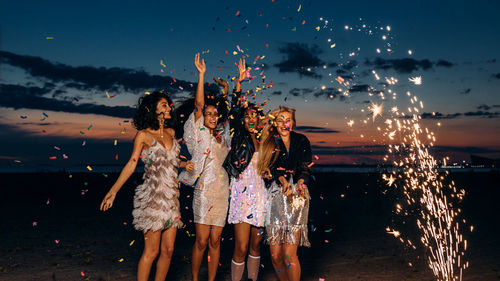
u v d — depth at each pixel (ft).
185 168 16.35
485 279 18.63
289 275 15.66
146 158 14.87
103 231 31.40
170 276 18.89
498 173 109.40
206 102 17.29
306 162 16.37
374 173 90.17
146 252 14.58
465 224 35.91
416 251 24.58
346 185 77.10
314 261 21.88
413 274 19.40
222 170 16.60
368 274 19.27
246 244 16.28
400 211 43.93
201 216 16.07
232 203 16.37
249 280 17.03
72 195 63.31
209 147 16.47
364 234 30.45
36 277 18.44
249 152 16.30
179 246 25.53
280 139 16.31
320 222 36.76
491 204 52.49
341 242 27.32
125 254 23.32
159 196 14.53
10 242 26.68
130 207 48.52
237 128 17.11
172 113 16.20
